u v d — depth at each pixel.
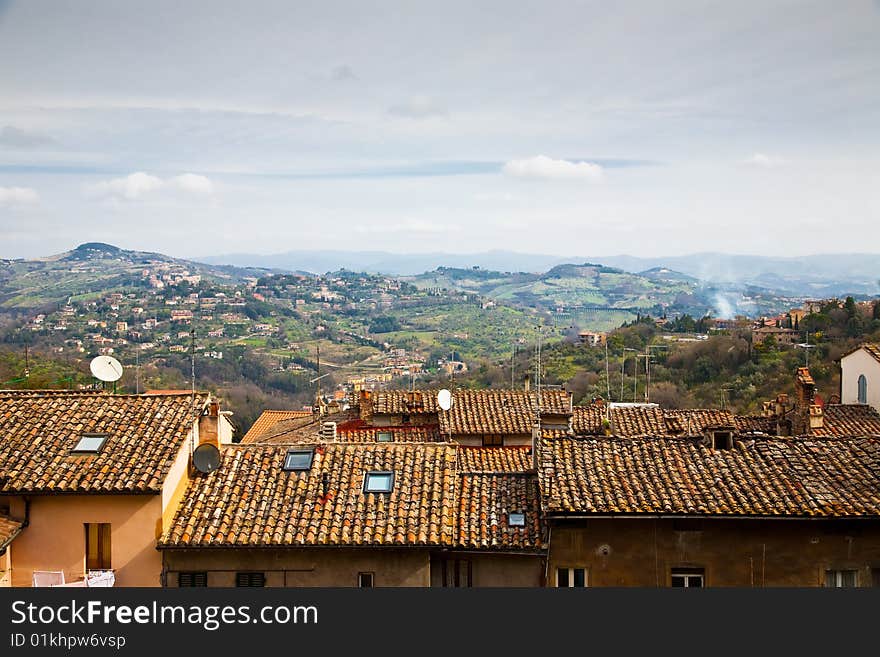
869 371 59.62
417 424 56.38
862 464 28.08
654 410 54.53
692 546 26.72
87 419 29.42
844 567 26.48
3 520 26.31
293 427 63.31
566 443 29.83
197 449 29.09
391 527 26.47
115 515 26.58
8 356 91.69
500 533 27.25
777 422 49.66
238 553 26.45
